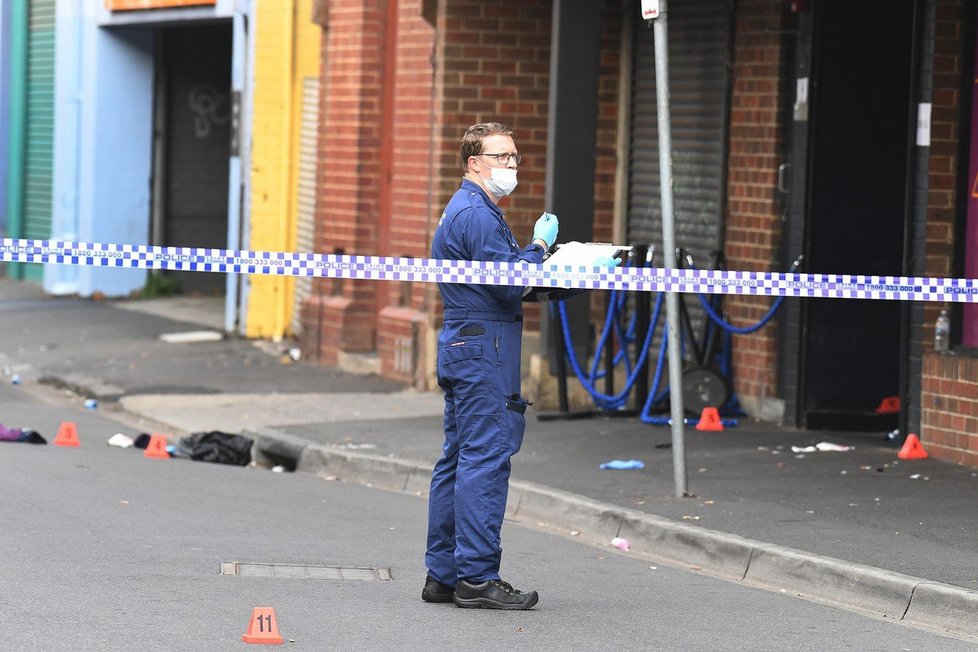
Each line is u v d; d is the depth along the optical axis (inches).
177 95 2345.0
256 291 1895.9
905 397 1127.0
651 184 1398.9
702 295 1278.3
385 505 1021.8
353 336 1660.9
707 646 674.2
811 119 1207.6
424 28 1519.4
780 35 1243.2
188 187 2359.7
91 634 653.3
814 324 1221.7
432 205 1476.4
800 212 1216.2
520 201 1456.7
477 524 722.8
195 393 1509.6
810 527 882.8
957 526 885.2
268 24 1835.6
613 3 1424.7
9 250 838.5
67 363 1723.7
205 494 1021.8
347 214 1665.8
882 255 1224.2
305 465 1185.4
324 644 654.5
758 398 1269.7
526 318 1448.1
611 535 924.6
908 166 1103.6
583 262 719.1
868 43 1208.8
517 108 1461.6
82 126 2322.8
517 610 726.5
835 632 709.9
